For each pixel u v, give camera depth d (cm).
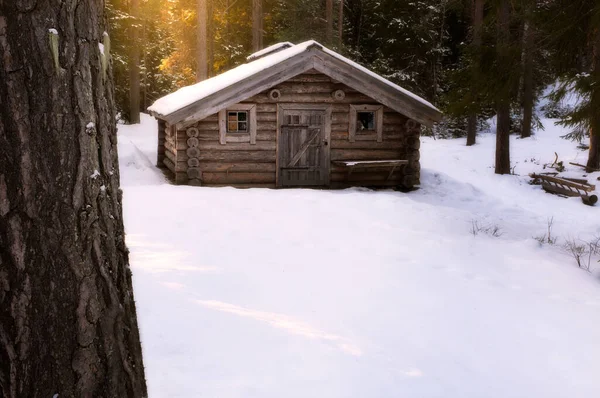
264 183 1540
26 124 194
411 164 1612
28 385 198
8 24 191
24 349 197
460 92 1238
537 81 2670
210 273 630
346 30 3512
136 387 223
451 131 3195
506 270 773
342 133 1577
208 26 2819
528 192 1758
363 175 1605
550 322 579
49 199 198
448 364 446
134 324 228
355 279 668
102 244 211
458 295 639
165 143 1781
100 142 214
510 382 429
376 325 520
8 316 195
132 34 2762
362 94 1577
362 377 393
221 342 416
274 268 689
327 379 382
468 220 1143
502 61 1137
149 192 1205
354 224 982
